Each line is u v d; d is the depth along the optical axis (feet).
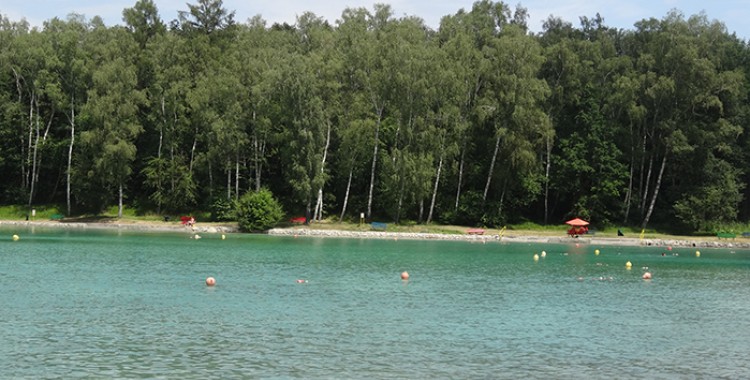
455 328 104.47
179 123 348.18
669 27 329.72
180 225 324.19
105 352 85.76
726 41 361.30
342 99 330.95
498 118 322.96
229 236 284.20
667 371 83.97
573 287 151.94
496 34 383.24
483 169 345.92
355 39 340.39
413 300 128.47
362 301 125.80
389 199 327.06
